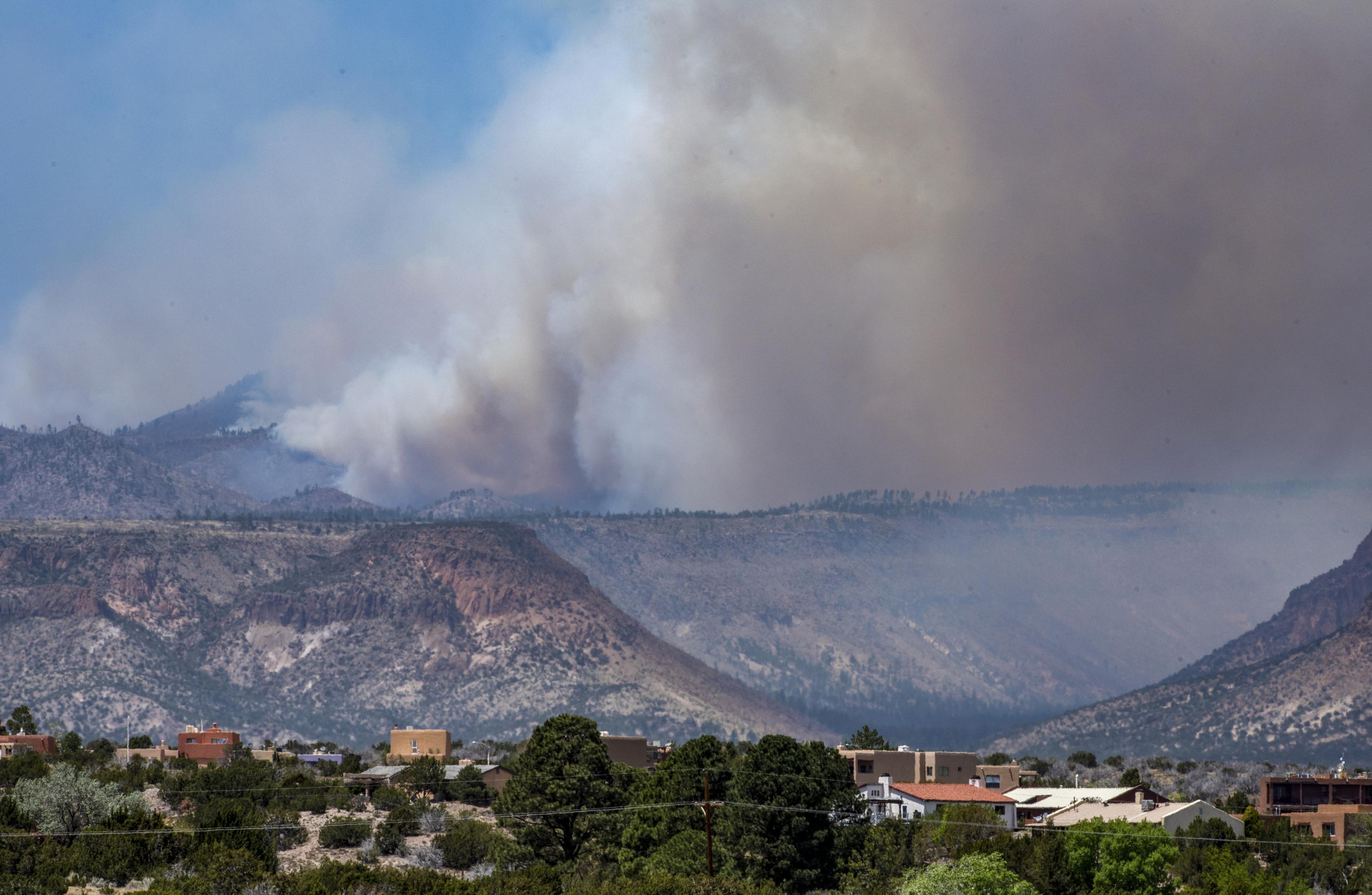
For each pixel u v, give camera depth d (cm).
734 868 18525
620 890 16562
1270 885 18638
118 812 18225
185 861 17062
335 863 17400
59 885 15850
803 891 19138
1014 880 17288
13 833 17338
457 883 16538
